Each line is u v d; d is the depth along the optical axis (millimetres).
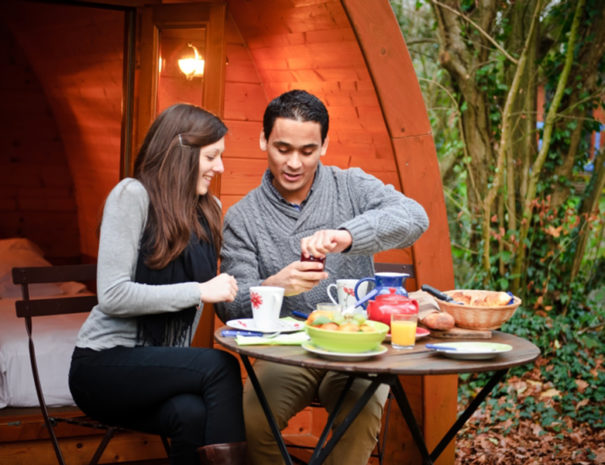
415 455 3301
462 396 4992
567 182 5902
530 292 5914
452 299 2252
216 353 2119
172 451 2080
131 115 4160
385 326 1939
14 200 6105
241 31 3887
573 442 4398
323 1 3117
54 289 4918
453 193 6074
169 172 2252
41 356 3148
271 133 2416
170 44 3766
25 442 2998
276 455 2465
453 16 6012
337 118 3537
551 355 5348
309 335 1865
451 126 6055
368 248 2250
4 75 5957
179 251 2229
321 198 2605
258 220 2586
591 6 5762
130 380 2092
